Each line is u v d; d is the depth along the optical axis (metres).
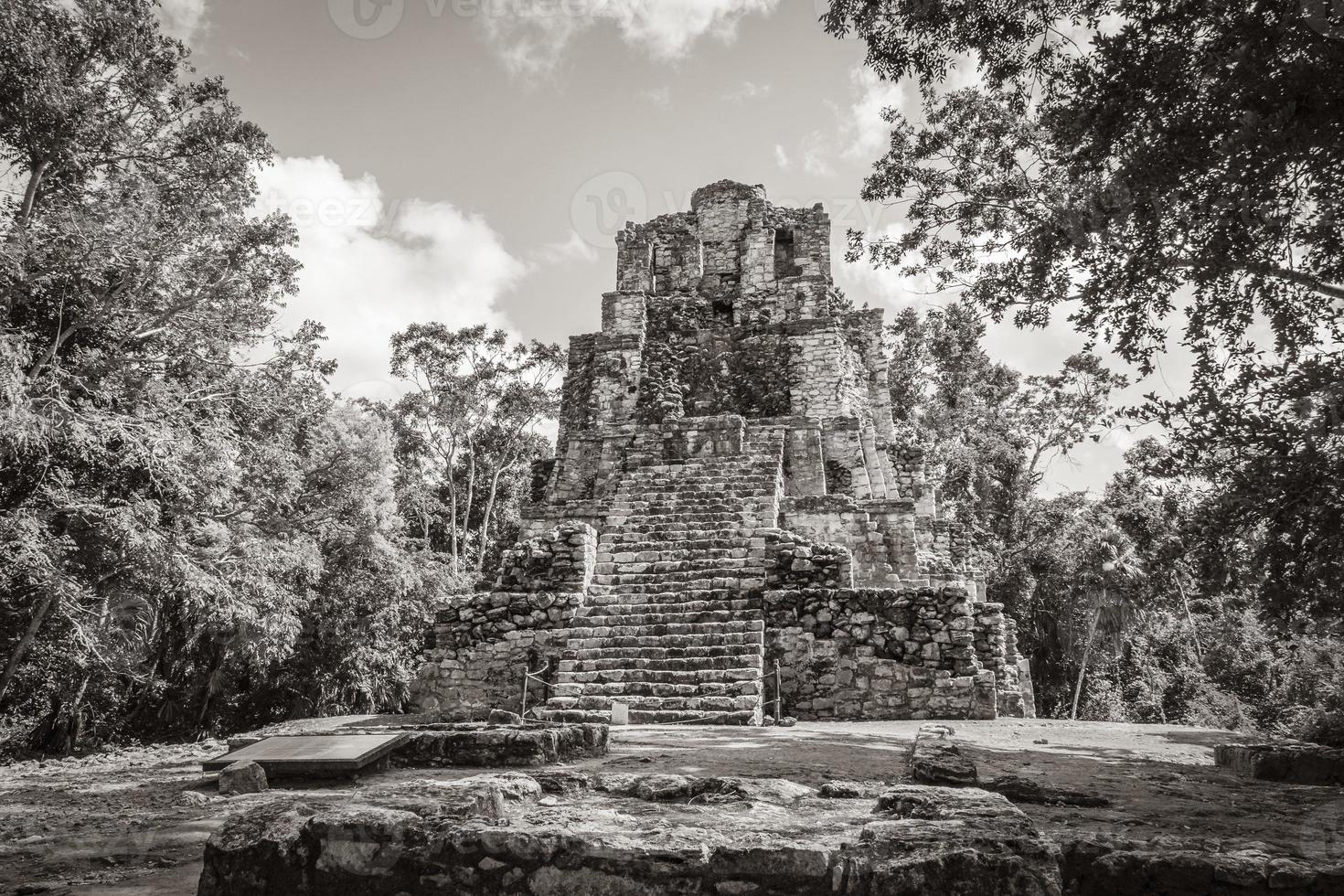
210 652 27.00
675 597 16.06
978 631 14.83
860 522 19.75
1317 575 8.16
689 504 19.89
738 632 14.78
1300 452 7.87
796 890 3.31
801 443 23.30
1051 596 35.91
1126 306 9.88
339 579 28.64
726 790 5.09
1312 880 3.51
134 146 20.92
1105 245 9.79
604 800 4.95
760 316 28.33
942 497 39.47
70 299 19.20
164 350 21.80
